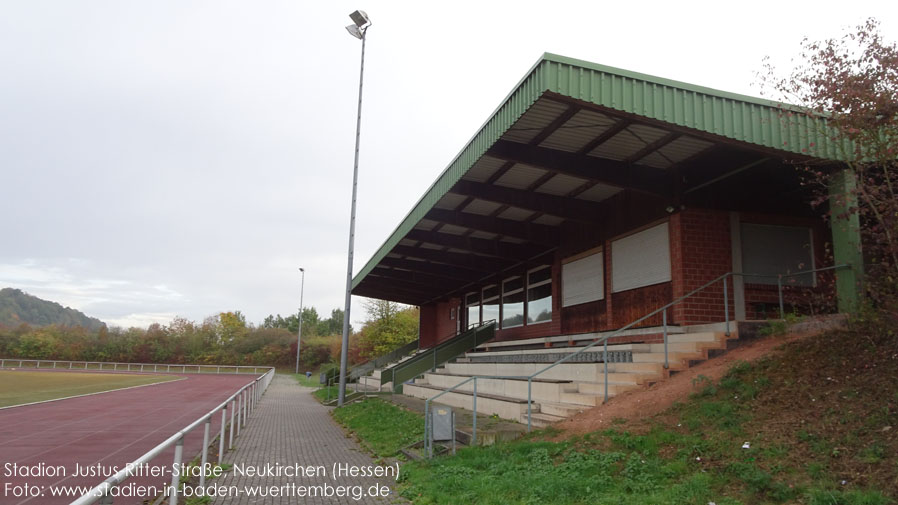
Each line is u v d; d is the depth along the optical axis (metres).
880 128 8.17
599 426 8.63
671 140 10.83
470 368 18.67
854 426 6.34
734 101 9.17
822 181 9.98
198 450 11.59
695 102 8.99
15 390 30.67
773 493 5.64
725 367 9.20
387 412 15.89
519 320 21.77
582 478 6.82
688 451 7.00
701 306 11.99
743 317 12.09
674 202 12.22
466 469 7.96
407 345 37.28
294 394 32.12
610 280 14.89
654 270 13.08
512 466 7.72
